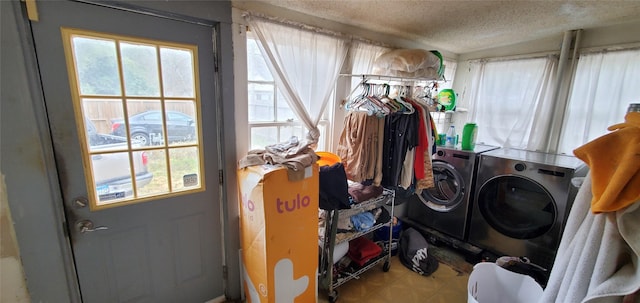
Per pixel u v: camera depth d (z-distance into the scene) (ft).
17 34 3.37
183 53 4.72
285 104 6.45
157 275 5.16
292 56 5.81
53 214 3.97
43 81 3.67
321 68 6.36
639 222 2.41
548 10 5.77
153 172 4.79
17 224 3.72
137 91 4.39
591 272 2.73
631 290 2.36
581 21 6.54
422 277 7.10
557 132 8.02
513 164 6.97
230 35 5.02
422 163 6.73
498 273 5.31
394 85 7.70
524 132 8.50
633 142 2.48
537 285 4.80
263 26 5.33
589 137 7.46
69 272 4.27
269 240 4.57
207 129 5.19
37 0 3.48
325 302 6.16
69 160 4.03
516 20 6.45
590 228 2.80
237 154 5.59
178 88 4.77
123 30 4.11
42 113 3.71
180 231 5.27
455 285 6.82
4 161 3.50
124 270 4.79
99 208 4.37
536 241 6.73
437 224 8.80
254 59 5.77
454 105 9.47
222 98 5.15
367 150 6.38
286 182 4.56
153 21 4.33
